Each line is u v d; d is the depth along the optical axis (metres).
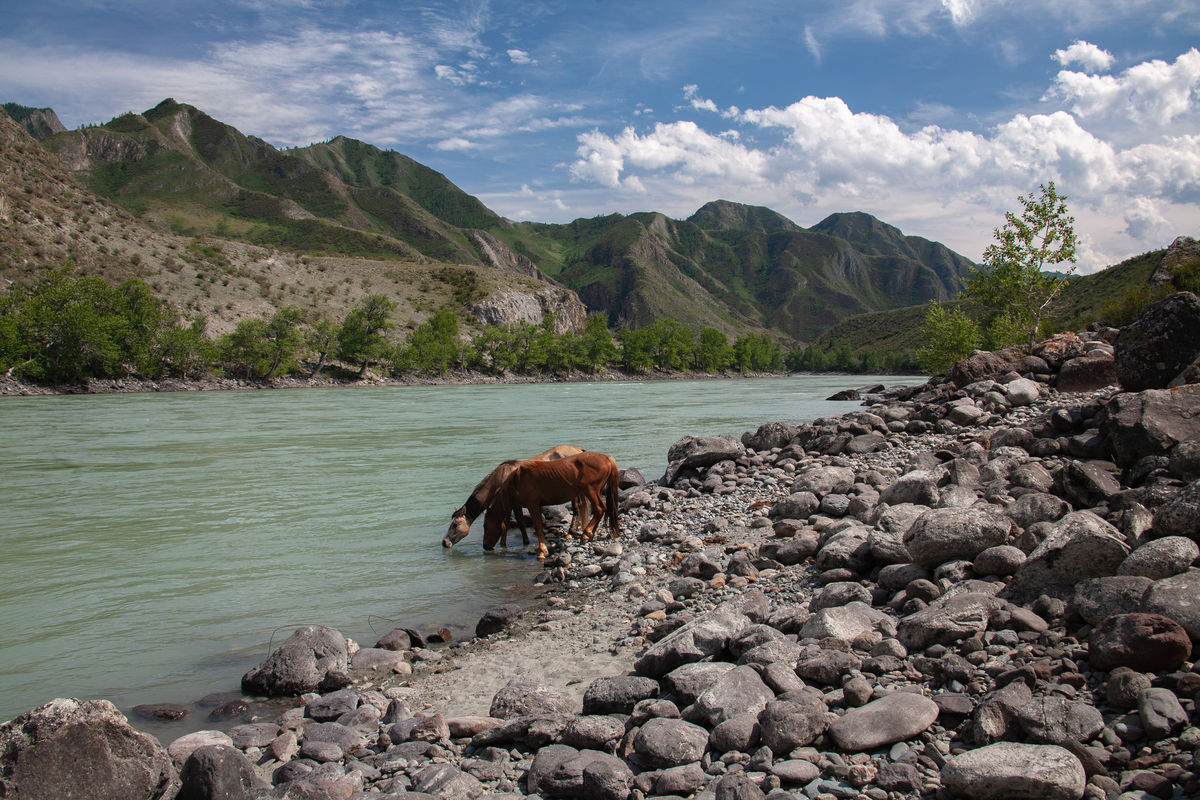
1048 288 37.97
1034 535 7.27
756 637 6.20
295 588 10.30
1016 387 18.92
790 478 16.64
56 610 9.18
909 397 27.78
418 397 69.00
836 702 5.09
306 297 132.25
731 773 4.29
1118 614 5.00
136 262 108.94
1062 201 36.44
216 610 9.26
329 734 5.57
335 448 27.16
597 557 12.00
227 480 19.73
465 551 12.63
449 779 4.67
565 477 12.56
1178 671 4.52
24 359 73.44
